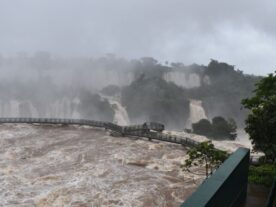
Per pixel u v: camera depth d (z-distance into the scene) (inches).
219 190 229.3
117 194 1424.7
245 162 339.9
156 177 1635.1
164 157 1948.8
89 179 1598.2
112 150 2076.8
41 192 1466.5
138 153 2021.4
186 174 1664.6
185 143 2186.3
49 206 1337.4
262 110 693.9
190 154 1118.4
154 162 1851.6
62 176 1648.6
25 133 2529.5
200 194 207.6
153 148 2137.1
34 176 1672.0
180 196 1411.2
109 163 1833.2
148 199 1375.5
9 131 2568.9
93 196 1407.5
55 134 2519.7
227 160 301.3
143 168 1774.1
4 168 1786.4
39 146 2198.6
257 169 636.7
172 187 1509.6
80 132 2598.4
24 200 1389.0
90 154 1998.0
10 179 1625.2
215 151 1081.4
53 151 2080.5
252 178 546.9
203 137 2598.4
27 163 1878.7
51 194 1430.9
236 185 319.0
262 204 419.2
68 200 1376.7
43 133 2551.7
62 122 2859.3
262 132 690.2
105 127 2691.9
